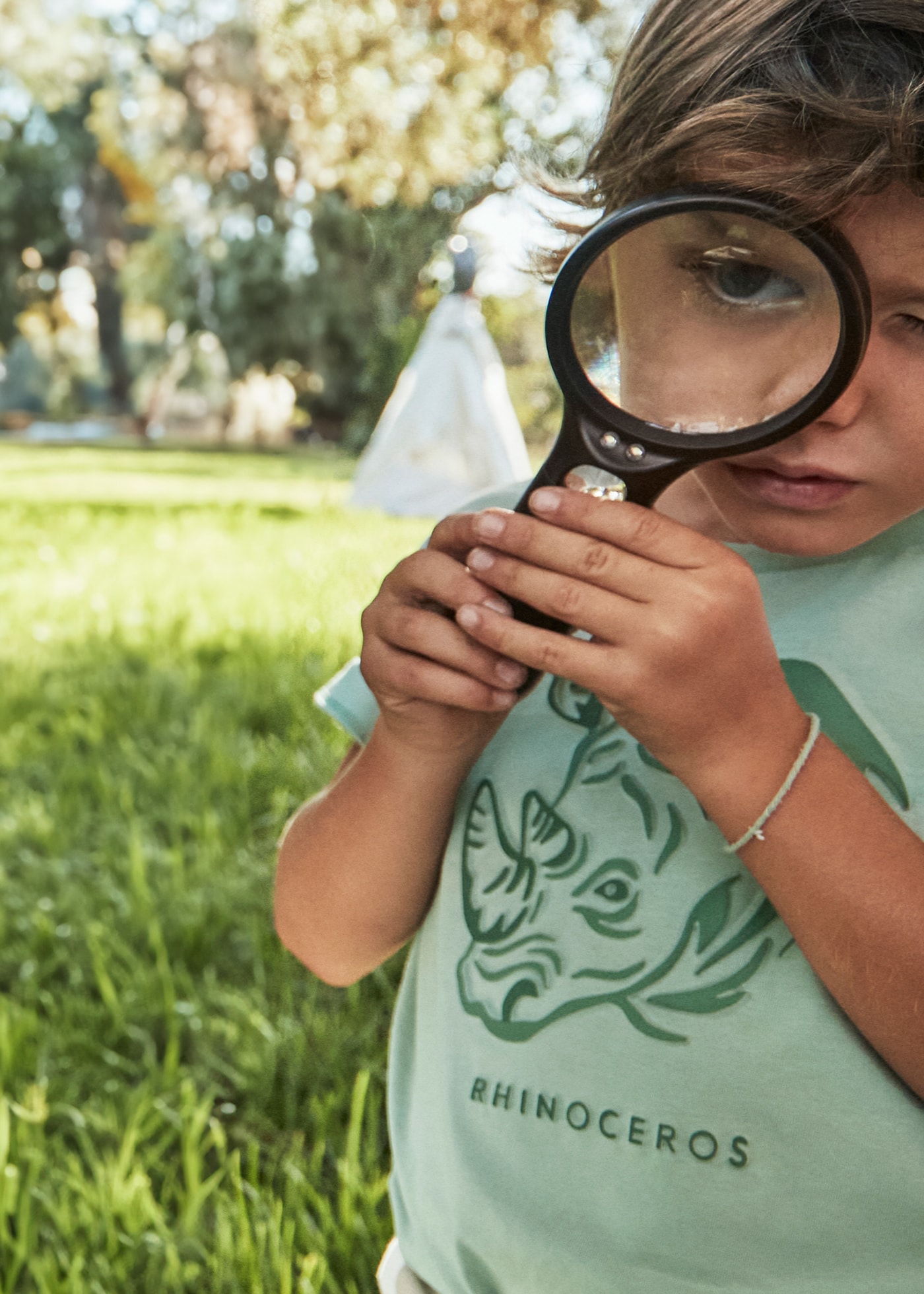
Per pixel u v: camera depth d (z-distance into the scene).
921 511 0.96
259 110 20.83
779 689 0.82
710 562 0.77
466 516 0.86
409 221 7.97
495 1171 0.97
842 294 0.70
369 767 1.05
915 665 0.93
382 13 9.50
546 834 1.00
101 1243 1.94
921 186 0.71
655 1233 0.90
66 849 3.49
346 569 3.53
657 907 0.93
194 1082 2.45
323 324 23.39
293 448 27.11
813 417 0.73
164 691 4.83
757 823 0.81
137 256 32.25
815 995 0.88
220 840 3.41
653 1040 0.91
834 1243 0.87
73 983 2.80
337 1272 1.84
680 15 0.83
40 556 8.60
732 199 0.69
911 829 0.86
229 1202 1.97
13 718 4.69
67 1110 2.29
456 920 1.03
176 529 9.49
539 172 1.13
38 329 40.75
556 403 3.41
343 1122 2.27
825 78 0.73
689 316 0.73
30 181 31.84
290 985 2.68
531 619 0.81
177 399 36.59
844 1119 0.86
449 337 8.32
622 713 0.80
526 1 8.64
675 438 0.75
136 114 28.70
